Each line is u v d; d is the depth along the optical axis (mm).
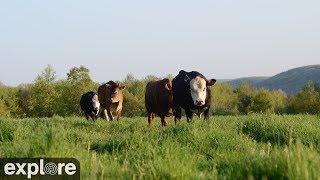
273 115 15539
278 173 5238
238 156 6965
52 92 66625
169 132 11258
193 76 17000
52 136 7320
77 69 66062
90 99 28078
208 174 5836
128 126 16234
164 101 18391
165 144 8070
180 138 10062
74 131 12570
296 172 4984
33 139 7871
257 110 68812
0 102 72750
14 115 74375
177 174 5430
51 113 67625
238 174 5547
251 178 5008
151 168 5738
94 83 67438
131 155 7953
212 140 9938
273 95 72500
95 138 11727
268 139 11805
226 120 18453
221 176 5715
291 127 11719
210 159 7883
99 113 28375
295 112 68188
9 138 10883
